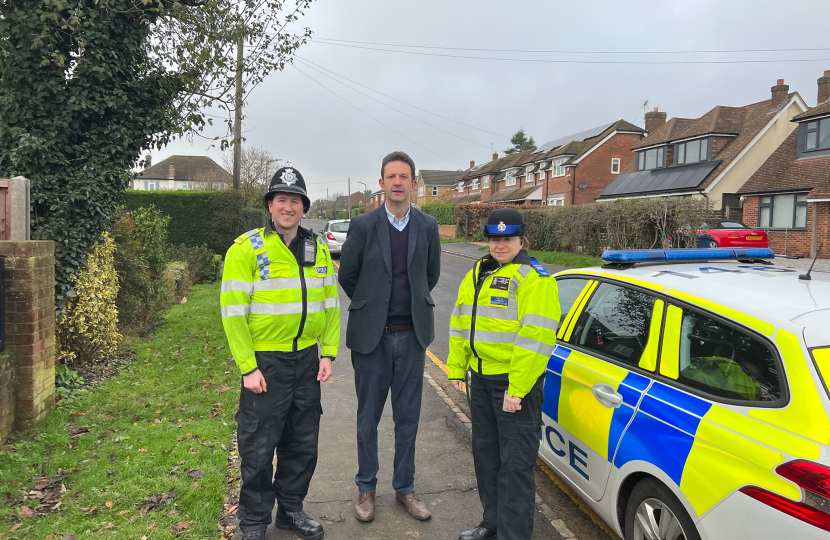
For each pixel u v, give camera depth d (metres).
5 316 4.11
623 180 32.59
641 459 2.49
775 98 27.67
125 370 5.84
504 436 2.74
